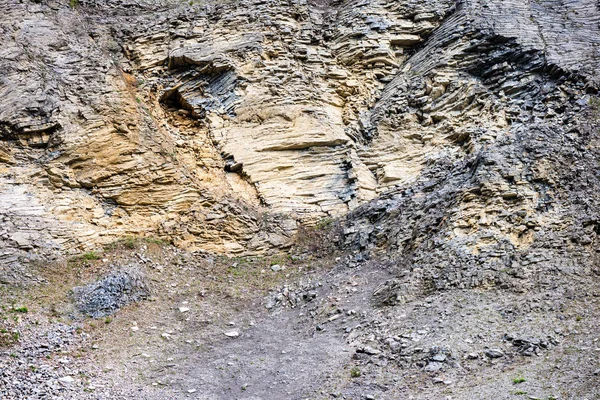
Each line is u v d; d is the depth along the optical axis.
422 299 11.45
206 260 14.74
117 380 9.89
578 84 16.31
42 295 12.12
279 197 16.72
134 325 11.86
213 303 13.14
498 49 18.45
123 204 15.16
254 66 18.81
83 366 10.27
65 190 14.77
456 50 18.86
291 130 17.84
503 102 17.20
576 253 11.48
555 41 18.31
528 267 11.36
